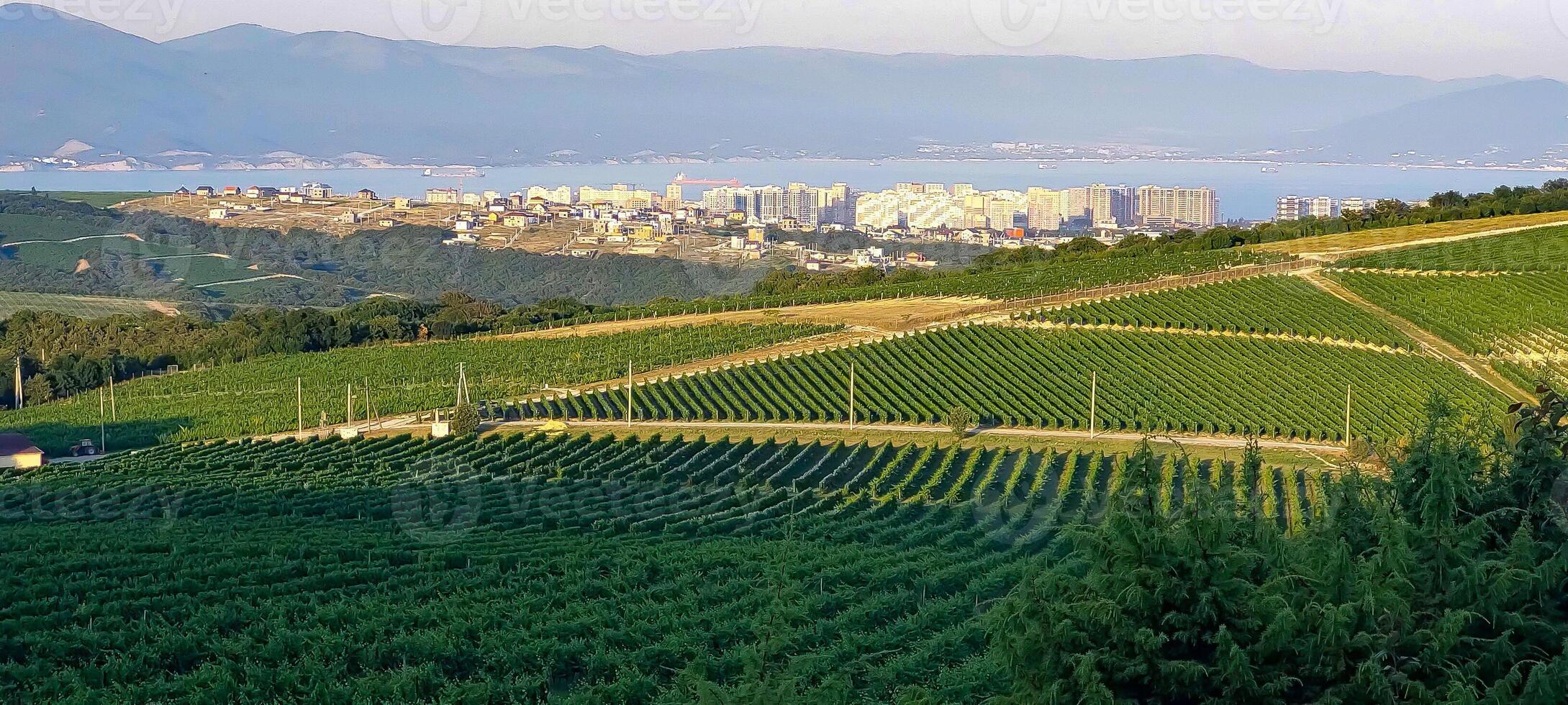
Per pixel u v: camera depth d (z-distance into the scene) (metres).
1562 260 94.69
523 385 77.50
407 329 101.31
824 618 34.00
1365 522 17.67
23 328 101.12
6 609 32.72
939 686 26.42
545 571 38.31
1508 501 17.73
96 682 27.38
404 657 29.39
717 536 46.72
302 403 76.56
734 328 87.25
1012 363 75.50
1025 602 16.08
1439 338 80.81
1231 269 95.94
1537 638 15.91
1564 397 18.45
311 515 51.00
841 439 64.94
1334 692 15.21
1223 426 65.81
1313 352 77.25
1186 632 15.52
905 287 98.56
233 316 108.56
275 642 29.34
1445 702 14.91
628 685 27.39
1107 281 94.44
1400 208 125.75
